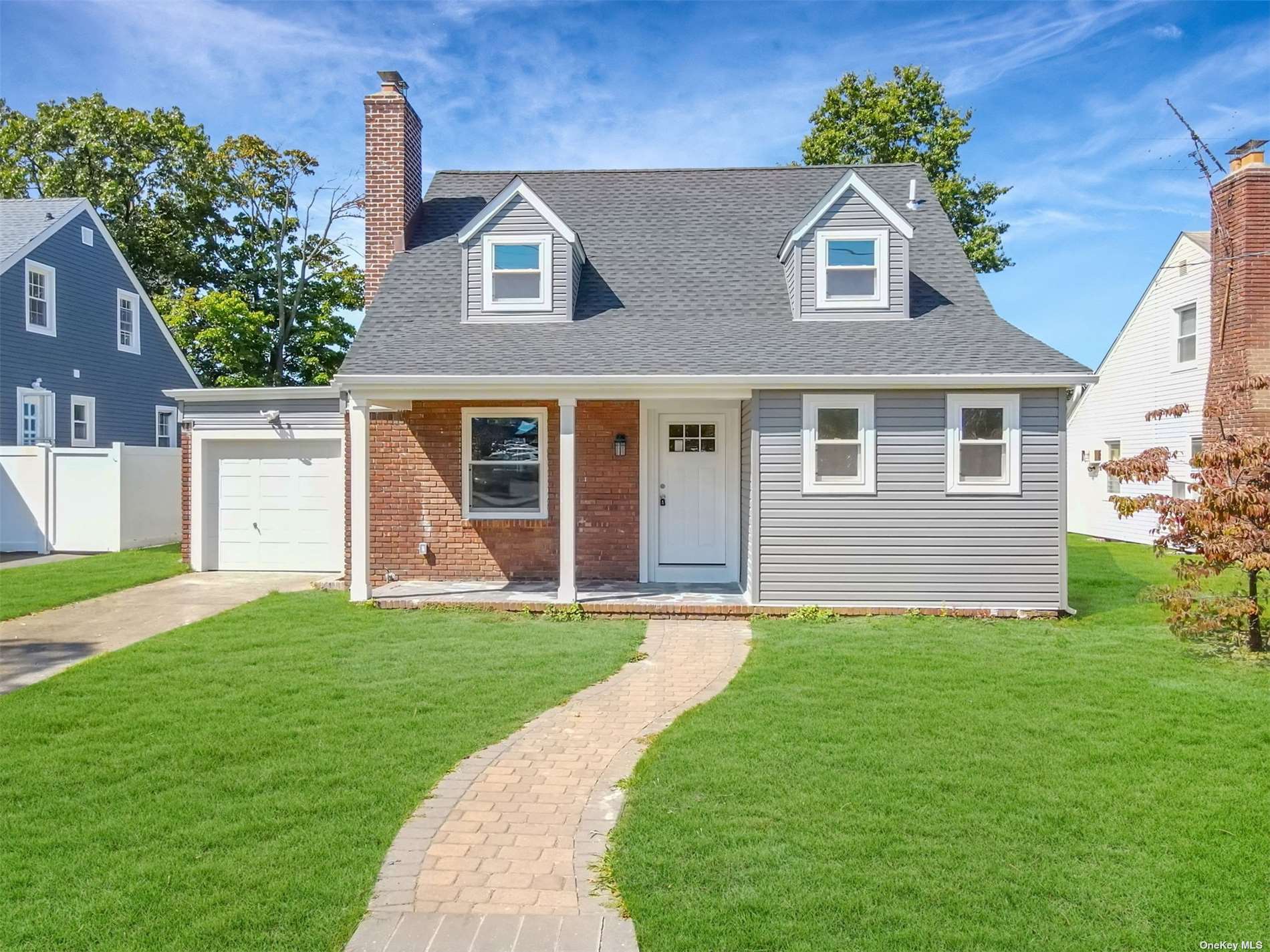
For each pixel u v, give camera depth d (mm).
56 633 9398
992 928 3504
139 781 5074
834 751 5594
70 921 3523
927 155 27469
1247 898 3762
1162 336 19344
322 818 4590
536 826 4543
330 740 5824
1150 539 19641
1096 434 22531
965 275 12648
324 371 34250
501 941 3441
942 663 8047
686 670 7910
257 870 3973
